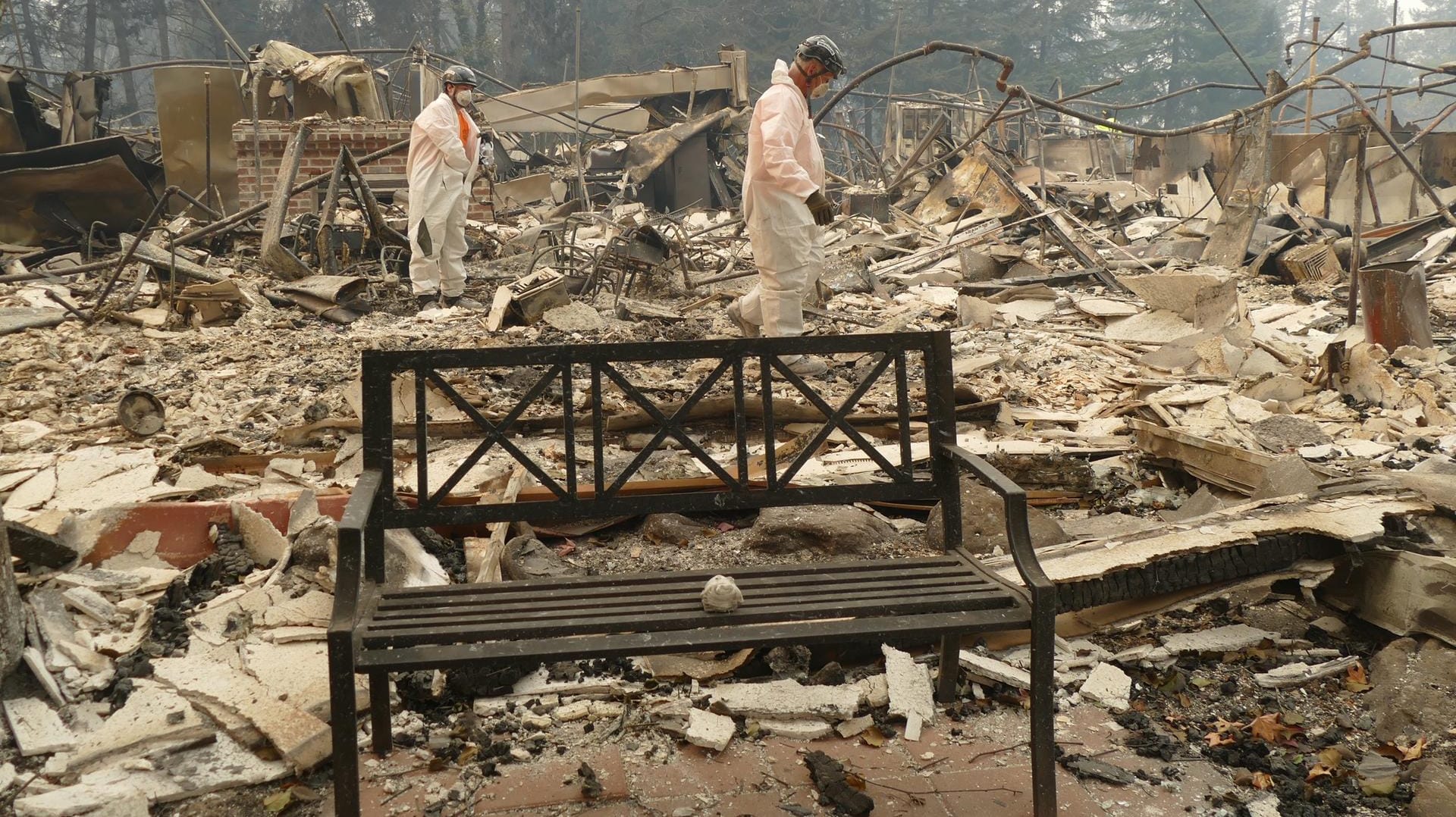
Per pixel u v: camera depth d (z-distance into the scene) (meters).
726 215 19.92
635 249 10.55
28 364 7.43
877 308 10.64
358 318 9.55
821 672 3.41
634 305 9.66
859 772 2.91
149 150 19.50
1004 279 11.38
